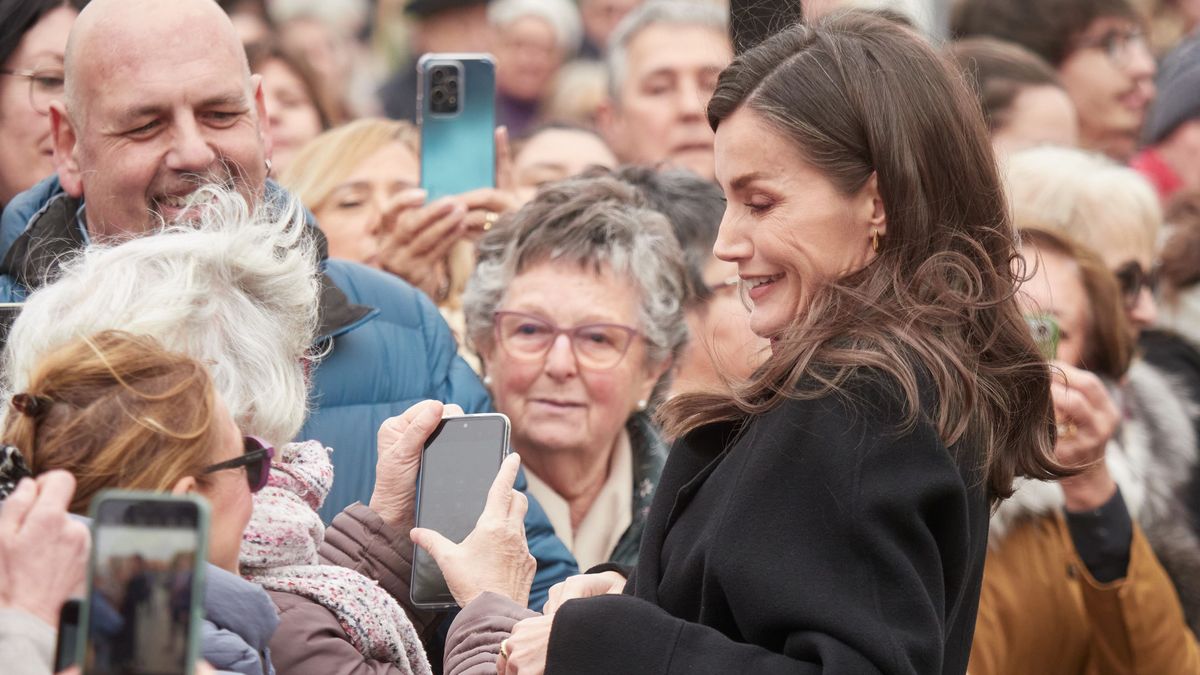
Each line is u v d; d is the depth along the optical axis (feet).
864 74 12.76
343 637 13.53
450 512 15.38
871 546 11.66
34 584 9.94
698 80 31.07
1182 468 23.47
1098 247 24.27
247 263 13.91
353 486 18.44
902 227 12.66
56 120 18.69
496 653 13.79
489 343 20.52
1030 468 13.25
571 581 14.79
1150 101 33.24
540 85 36.35
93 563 9.18
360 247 26.23
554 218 20.42
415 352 19.45
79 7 23.31
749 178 12.81
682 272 20.83
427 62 23.27
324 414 18.56
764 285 13.07
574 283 20.10
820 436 11.99
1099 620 19.58
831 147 12.61
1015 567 19.24
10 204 19.47
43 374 11.34
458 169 23.21
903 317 12.43
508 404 20.18
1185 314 26.78
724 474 12.75
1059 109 28.91
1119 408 22.20
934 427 12.09
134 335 11.85
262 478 11.80
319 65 32.32
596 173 23.20
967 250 12.89
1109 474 19.70
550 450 20.03
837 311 12.47
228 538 11.68
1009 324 13.04
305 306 14.33
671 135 31.07
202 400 11.37
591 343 20.02
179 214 16.83
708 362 21.83
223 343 13.46
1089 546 19.52
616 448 20.77
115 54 17.48
